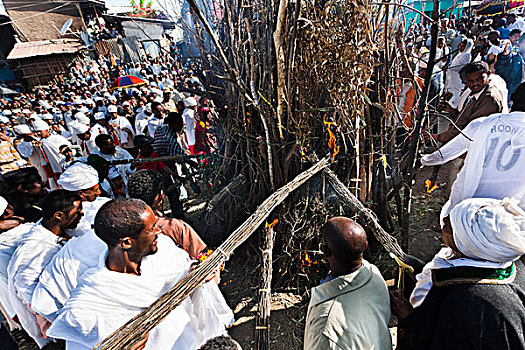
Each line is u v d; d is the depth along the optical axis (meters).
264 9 2.26
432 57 1.81
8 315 2.55
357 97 2.24
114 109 5.70
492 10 7.25
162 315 1.19
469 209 1.13
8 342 2.37
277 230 2.67
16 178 2.87
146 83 9.03
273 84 2.25
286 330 2.44
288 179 2.60
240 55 2.48
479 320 1.03
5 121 7.94
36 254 1.93
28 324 2.32
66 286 1.68
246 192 2.92
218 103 2.92
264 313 1.42
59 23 14.42
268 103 2.20
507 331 1.00
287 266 2.72
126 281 1.28
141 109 6.22
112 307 1.27
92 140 5.12
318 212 2.60
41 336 2.42
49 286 1.67
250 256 2.99
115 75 13.01
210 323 1.78
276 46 2.02
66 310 1.24
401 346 1.36
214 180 3.23
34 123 4.36
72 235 2.20
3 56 15.49
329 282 1.29
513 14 6.92
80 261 1.68
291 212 2.62
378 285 1.31
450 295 1.13
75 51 14.73
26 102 11.77
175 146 3.98
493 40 5.53
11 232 2.28
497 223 1.03
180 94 7.32
